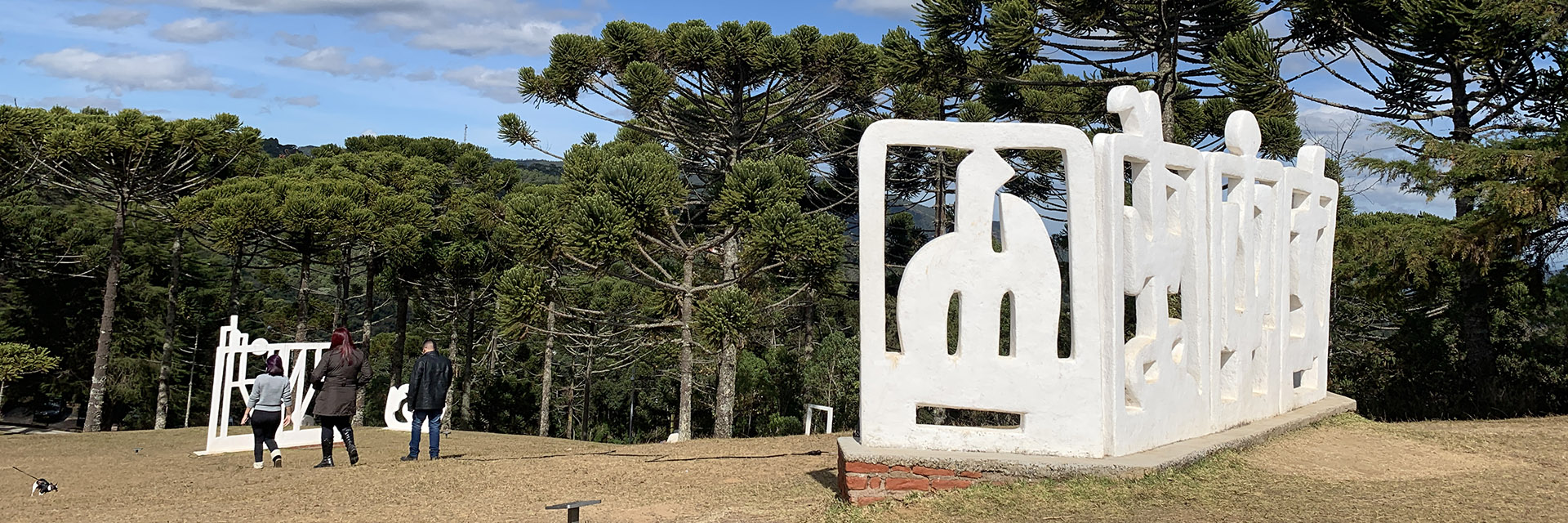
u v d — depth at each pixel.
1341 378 17.95
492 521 6.61
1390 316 19.67
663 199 15.84
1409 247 13.05
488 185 29.91
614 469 8.98
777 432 26.80
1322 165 9.46
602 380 39.41
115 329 32.69
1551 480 6.59
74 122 23.34
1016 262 6.39
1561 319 14.19
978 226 6.42
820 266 16.36
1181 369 7.20
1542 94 14.10
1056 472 6.11
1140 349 6.59
